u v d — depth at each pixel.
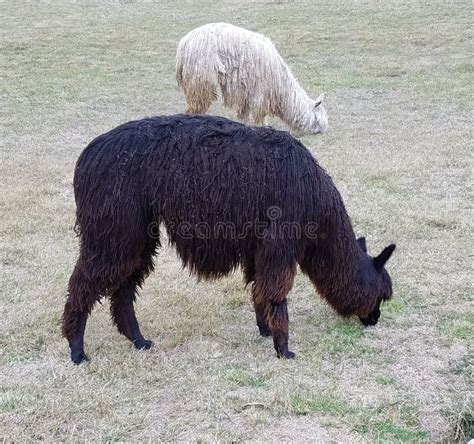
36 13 23.75
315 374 4.58
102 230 4.46
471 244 6.77
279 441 3.86
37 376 4.59
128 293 4.91
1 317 5.39
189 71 10.94
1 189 8.56
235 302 5.73
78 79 15.59
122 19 22.78
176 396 4.33
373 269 5.03
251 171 4.41
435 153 9.85
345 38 19.52
